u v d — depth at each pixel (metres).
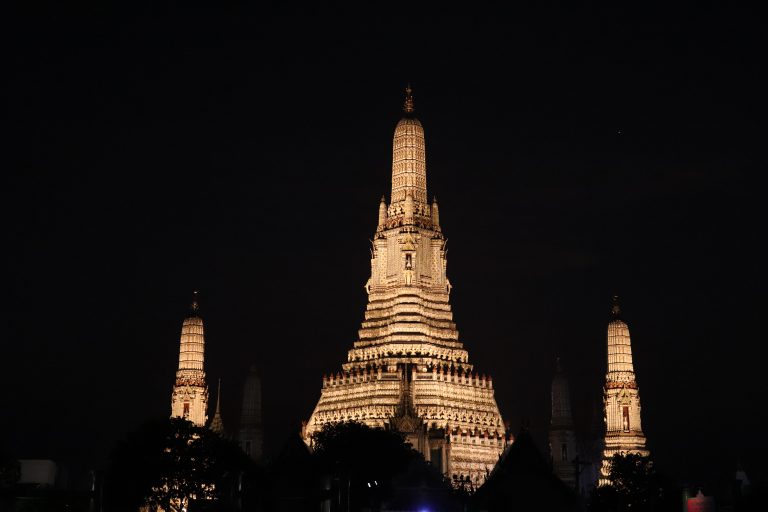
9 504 179.62
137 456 191.12
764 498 187.25
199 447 194.88
